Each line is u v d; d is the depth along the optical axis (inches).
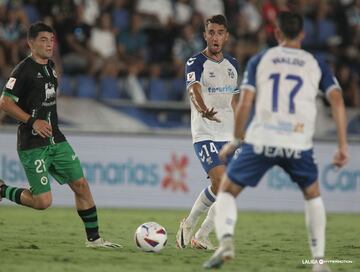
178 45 2460.6
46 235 1309.1
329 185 2119.8
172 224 1615.4
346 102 2407.7
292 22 866.1
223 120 1181.1
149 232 1077.8
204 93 1179.3
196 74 1164.5
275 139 840.9
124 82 2325.3
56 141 1106.7
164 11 2571.4
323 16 2652.6
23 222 1552.7
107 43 2405.3
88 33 2378.2
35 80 1082.7
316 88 862.5
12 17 2294.5
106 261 967.6
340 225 1707.7
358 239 1396.4
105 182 2050.9
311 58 863.7
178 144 2081.7
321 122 2250.2
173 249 1141.7
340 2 2687.0
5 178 1994.3
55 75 1113.4
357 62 2566.4
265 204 2095.2
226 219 856.3
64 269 884.6
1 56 2225.6
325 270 858.1
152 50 2454.5
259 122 850.8
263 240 1338.6
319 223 860.6
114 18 2501.2
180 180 2079.2
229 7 2568.9
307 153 851.4
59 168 1112.2
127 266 924.6
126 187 2059.5
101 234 1368.1
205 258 1028.5
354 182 2133.4
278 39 884.6
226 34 1182.9
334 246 1263.5
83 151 2038.6
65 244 1168.2
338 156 843.4
